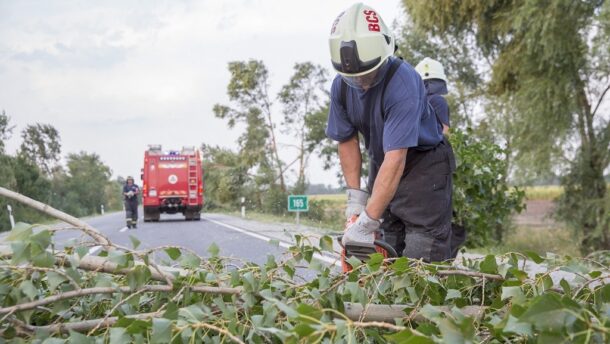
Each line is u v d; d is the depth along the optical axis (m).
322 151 34.22
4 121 37.16
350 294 2.43
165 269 2.47
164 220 29.98
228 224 22.92
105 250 2.39
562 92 14.80
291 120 38.41
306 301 2.42
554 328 1.42
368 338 2.24
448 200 3.93
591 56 14.20
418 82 3.53
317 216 29.08
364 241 3.23
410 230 3.92
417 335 1.56
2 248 2.30
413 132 3.38
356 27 3.31
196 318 1.93
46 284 2.44
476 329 2.11
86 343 1.89
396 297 2.62
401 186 3.88
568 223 16.78
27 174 40.81
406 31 24.28
